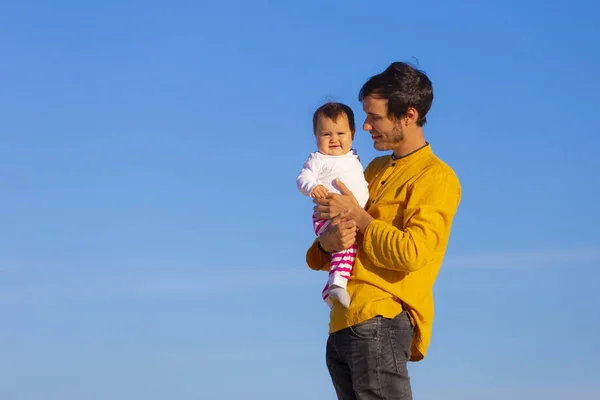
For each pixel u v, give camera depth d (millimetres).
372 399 3494
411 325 3553
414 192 3531
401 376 3469
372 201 3709
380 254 3391
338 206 3580
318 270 3928
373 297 3471
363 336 3461
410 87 3650
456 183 3613
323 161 3865
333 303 3617
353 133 3963
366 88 3721
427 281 3564
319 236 3729
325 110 3934
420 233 3385
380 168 3891
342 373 3660
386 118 3666
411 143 3713
